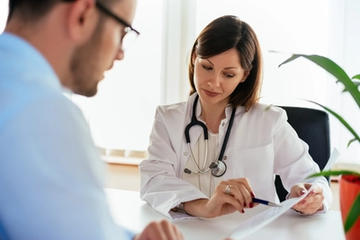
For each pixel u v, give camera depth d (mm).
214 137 1604
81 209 568
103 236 585
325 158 1632
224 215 1300
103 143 3500
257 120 1613
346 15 2820
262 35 2984
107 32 694
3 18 3500
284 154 1595
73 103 617
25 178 547
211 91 1448
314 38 2922
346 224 777
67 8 638
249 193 1214
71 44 660
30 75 592
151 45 3289
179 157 1581
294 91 2953
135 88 3373
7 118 551
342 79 839
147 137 3410
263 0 2961
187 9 3090
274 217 1062
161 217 1282
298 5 2924
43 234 557
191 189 1358
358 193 804
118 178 3281
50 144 560
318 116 1658
